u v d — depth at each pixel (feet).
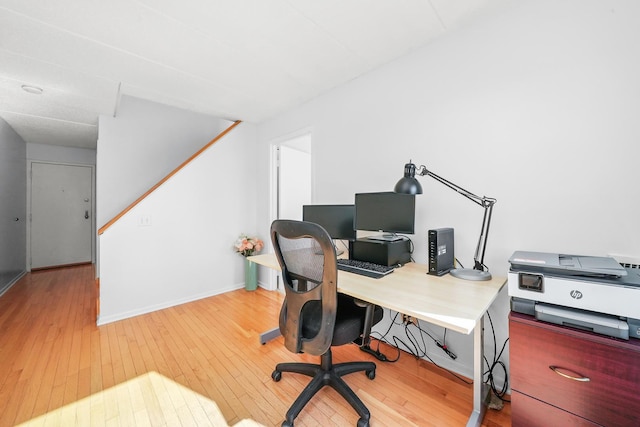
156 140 10.89
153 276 9.00
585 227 4.23
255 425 4.29
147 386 5.17
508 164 4.96
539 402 3.46
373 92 7.11
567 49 4.35
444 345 5.81
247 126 11.49
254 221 11.71
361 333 4.53
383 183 6.93
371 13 5.08
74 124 10.73
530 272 3.54
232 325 7.84
